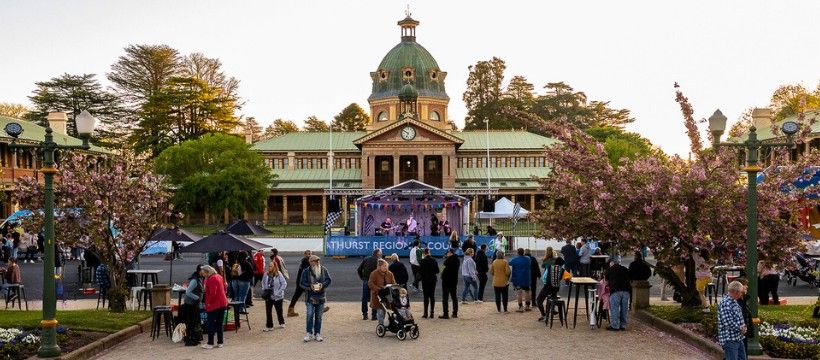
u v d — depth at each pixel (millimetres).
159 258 51938
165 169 85688
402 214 64438
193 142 87812
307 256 25406
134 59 116000
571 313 26047
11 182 63469
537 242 56719
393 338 21297
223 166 86438
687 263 24359
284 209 106250
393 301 21141
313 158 110625
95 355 19266
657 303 27312
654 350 19391
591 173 24078
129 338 21703
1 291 29500
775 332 19281
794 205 23047
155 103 108375
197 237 31438
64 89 110250
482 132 112750
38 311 26422
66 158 27234
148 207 26516
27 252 46531
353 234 65562
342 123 161000
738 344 14812
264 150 109625
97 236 25609
